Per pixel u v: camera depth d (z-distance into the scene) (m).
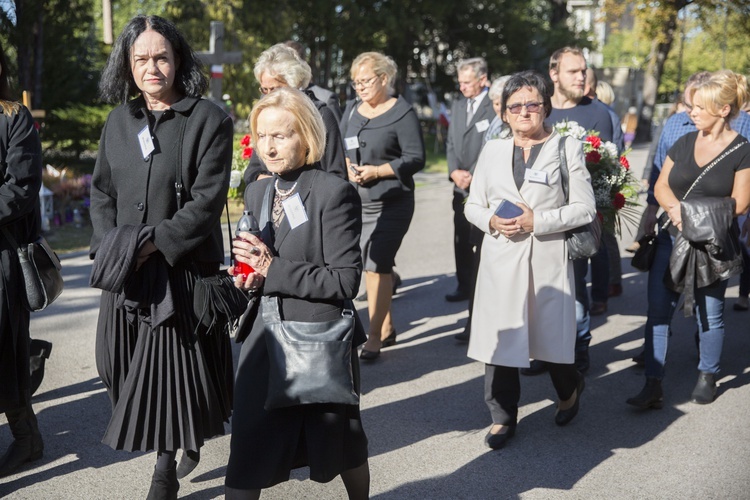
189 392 3.12
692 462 3.92
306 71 4.55
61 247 9.12
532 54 34.16
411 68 32.62
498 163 3.99
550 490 3.61
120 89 3.11
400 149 5.45
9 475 3.66
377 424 4.36
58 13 16.45
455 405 4.66
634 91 41.28
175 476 3.28
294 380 2.62
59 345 5.63
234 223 10.13
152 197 3.06
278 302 2.73
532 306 3.94
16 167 3.33
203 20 20.12
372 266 5.32
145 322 3.09
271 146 2.74
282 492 3.56
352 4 27.44
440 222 11.65
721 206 4.31
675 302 4.59
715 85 4.35
